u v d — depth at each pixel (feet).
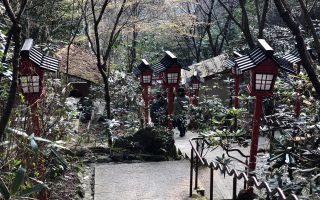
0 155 11.82
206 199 17.54
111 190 18.42
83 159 22.80
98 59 28.27
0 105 13.60
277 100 22.66
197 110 30.99
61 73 22.59
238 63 16.79
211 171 16.17
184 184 19.30
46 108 16.96
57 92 19.33
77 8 34.19
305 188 12.09
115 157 23.39
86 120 36.11
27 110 13.78
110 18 37.37
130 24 34.63
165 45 78.59
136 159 23.62
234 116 21.74
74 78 41.55
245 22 29.07
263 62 15.47
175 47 80.94
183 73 60.95
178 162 22.94
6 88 14.70
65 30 37.04
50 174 17.25
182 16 40.63
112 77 41.91
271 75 15.64
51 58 15.25
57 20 33.60
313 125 14.06
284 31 42.27
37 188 9.12
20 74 13.79
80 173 20.13
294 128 14.71
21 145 12.28
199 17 71.61
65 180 18.01
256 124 15.90
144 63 32.40
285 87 21.70
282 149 13.12
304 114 16.26
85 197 17.66
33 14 27.30
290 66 16.89
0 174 11.03
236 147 24.99
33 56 14.15
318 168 11.68
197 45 80.38
